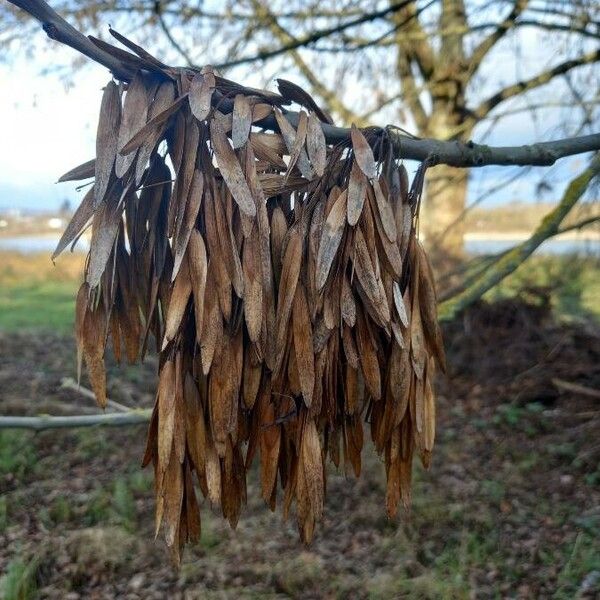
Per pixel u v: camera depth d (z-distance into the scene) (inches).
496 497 208.5
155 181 58.9
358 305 60.6
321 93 264.8
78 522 198.2
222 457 57.1
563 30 230.8
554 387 290.5
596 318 360.8
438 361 66.3
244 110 56.1
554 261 327.9
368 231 57.9
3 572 169.6
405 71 312.3
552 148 94.0
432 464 236.7
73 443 253.9
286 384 59.6
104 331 59.4
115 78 57.1
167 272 59.9
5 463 232.4
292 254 57.2
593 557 172.1
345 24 207.0
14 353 368.2
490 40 266.1
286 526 193.8
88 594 164.6
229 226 54.6
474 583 167.0
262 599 161.2
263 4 231.3
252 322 54.4
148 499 212.5
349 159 59.9
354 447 65.8
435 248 311.4
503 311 322.7
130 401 290.8
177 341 55.8
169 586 166.7
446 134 259.0
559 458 237.0
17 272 617.3
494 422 270.8
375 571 172.7
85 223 55.4
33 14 53.8
